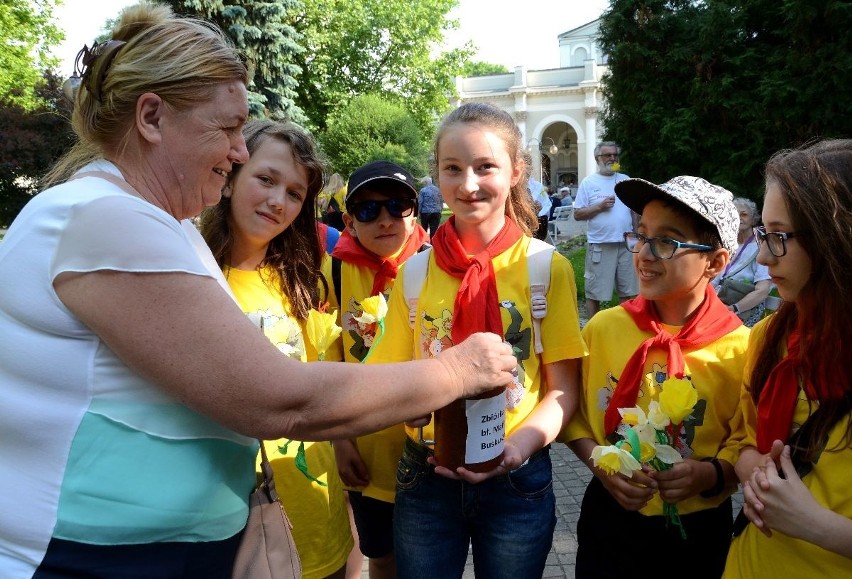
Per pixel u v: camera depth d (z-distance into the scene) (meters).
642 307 2.04
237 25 16.94
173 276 1.11
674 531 1.89
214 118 1.26
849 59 8.67
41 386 1.13
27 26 24.31
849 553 1.33
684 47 10.39
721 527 1.93
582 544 2.06
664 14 10.70
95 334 1.14
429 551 1.88
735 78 9.80
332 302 2.63
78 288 1.10
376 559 2.56
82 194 1.15
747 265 4.49
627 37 11.08
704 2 10.45
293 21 27.97
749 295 4.38
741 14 9.79
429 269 2.02
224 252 2.15
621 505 1.85
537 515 1.86
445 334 1.92
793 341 1.62
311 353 2.28
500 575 1.85
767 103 9.53
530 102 42.91
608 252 7.22
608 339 2.06
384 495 2.37
